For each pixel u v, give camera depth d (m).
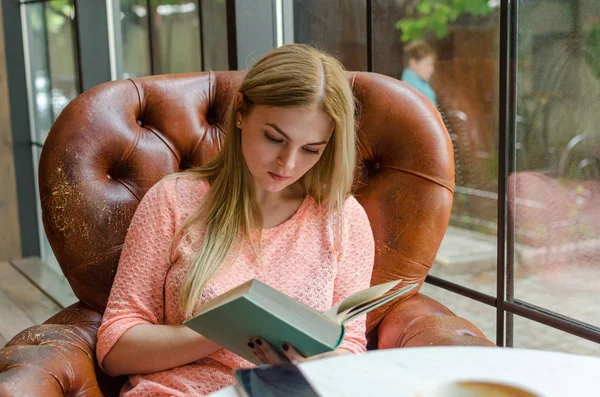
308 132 1.03
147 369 1.06
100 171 1.29
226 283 1.08
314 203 1.18
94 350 1.15
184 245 1.11
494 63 1.34
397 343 1.18
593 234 1.20
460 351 0.76
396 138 1.31
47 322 1.22
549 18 1.22
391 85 1.33
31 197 3.72
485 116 1.38
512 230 1.36
